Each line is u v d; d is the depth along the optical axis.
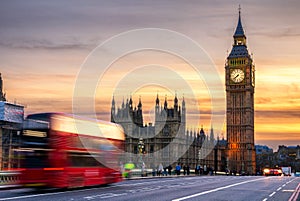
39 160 30.64
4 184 38.78
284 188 44.56
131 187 40.09
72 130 33.25
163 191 35.69
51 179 30.48
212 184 49.88
